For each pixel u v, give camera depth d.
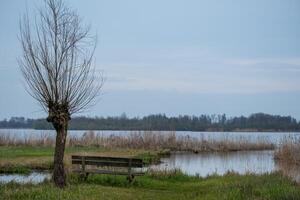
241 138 59.78
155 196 18.05
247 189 17.50
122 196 17.28
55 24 18.23
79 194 16.19
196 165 37.44
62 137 18.33
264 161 41.03
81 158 21.72
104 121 109.56
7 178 23.78
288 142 39.16
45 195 15.35
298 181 21.69
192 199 17.03
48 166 29.30
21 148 41.97
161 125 104.88
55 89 18.09
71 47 18.45
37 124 102.38
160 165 35.84
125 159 21.28
